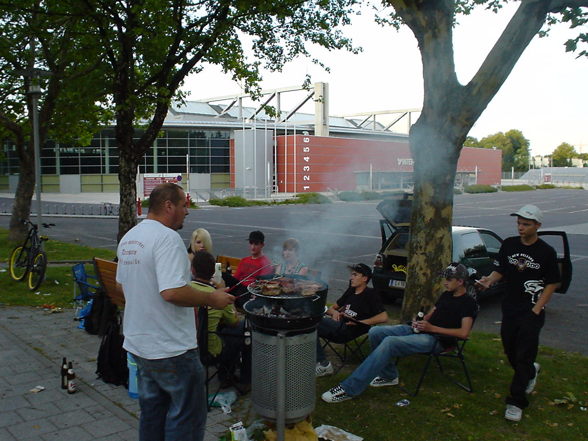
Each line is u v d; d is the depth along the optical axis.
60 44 12.16
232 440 3.60
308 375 3.47
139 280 2.84
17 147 13.84
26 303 7.90
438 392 4.58
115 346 4.76
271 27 10.34
